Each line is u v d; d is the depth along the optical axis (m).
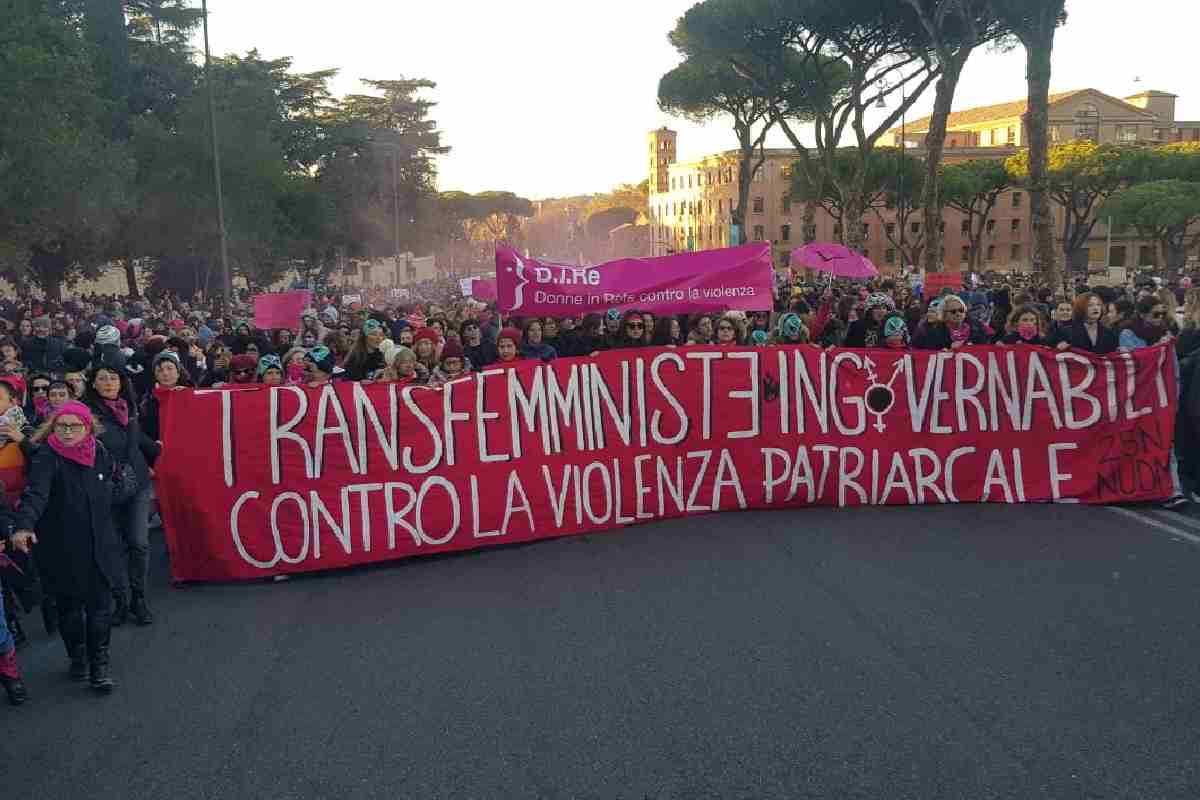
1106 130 89.31
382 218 63.91
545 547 7.55
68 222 24.34
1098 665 4.98
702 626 5.64
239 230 37.22
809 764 4.07
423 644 5.56
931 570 6.57
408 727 4.53
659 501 8.11
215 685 5.13
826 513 8.22
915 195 61.22
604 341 11.32
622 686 4.87
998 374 8.41
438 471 7.42
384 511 7.30
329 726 4.58
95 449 5.35
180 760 4.32
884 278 23.25
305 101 61.31
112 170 25.41
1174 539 7.27
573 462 7.81
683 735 4.35
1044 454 8.44
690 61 40.72
